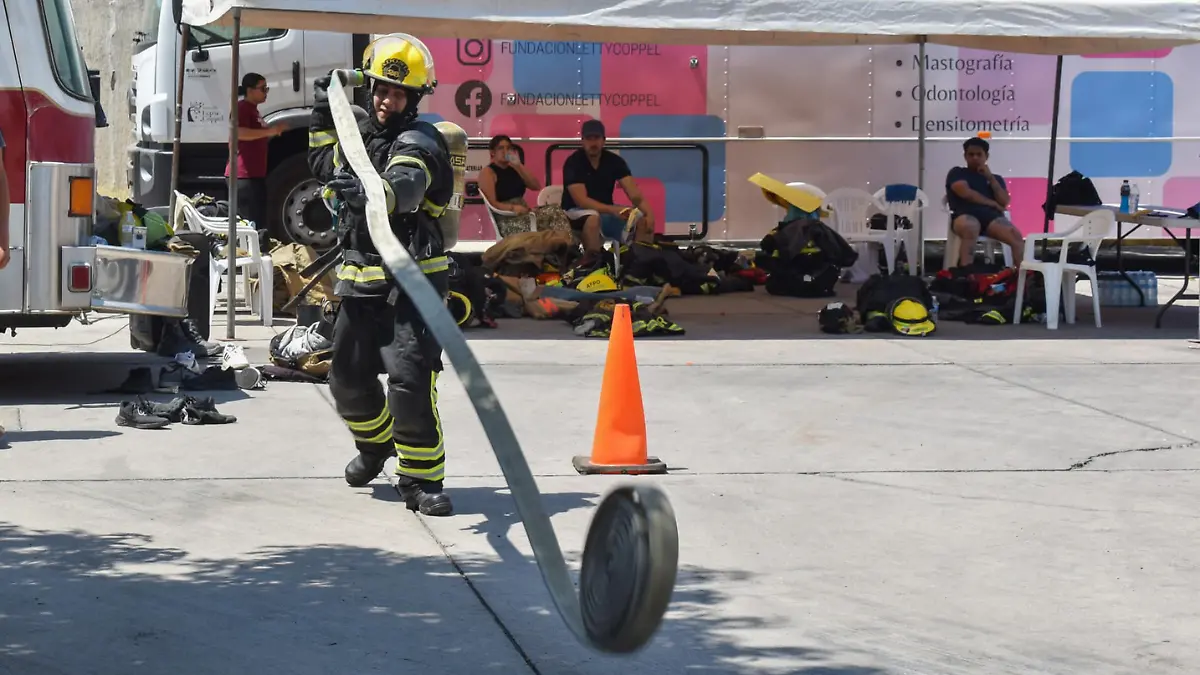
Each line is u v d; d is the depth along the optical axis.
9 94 7.28
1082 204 12.80
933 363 9.36
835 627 4.29
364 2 9.41
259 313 11.33
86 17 21.23
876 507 5.71
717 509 5.65
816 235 13.16
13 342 9.98
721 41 12.59
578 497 5.80
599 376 8.73
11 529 5.19
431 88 5.35
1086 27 10.26
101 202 8.27
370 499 5.72
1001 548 5.15
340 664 3.92
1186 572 4.89
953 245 13.88
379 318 5.48
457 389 8.32
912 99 14.93
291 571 4.75
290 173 13.03
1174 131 15.20
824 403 7.91
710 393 8.20
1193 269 16.16
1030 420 7.49
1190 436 7.12
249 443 6.70
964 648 4.13
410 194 5.05
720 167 14.82
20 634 4.11
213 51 13.09
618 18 9.72
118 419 7.07
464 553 5.00
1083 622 4.37
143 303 7.62
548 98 14.52
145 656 3.96
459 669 3.90
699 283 13.23
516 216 12.70
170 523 5.32
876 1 10.05
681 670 3.92
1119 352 9.91
